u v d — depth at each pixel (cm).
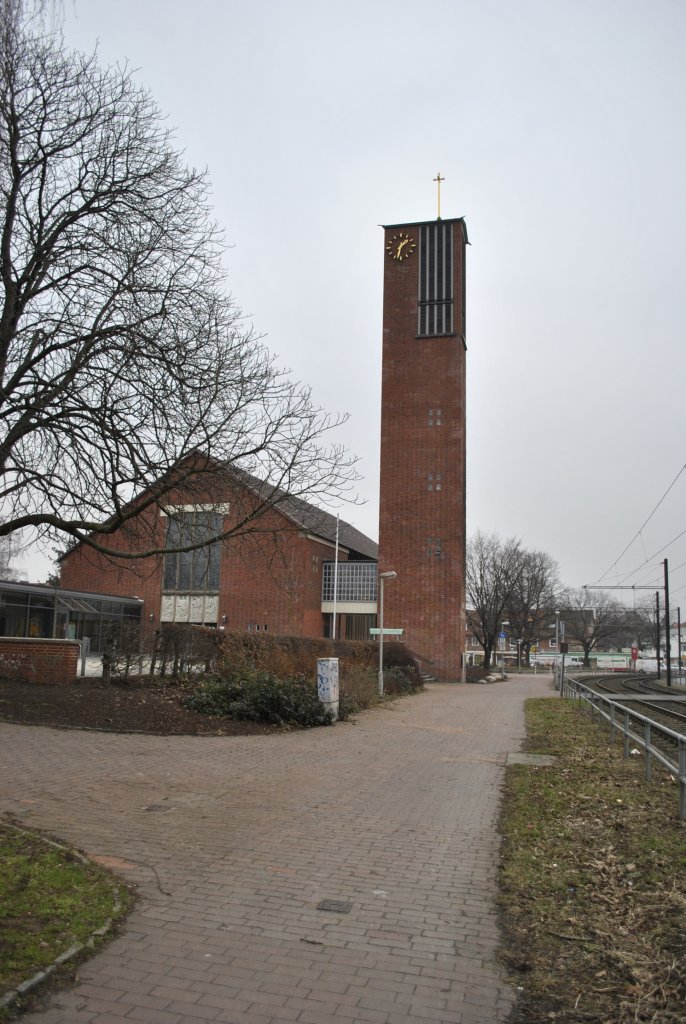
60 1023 354
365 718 1795
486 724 1788
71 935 443
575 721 1823
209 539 1098
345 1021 368
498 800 901
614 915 511
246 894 543
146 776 943
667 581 5144
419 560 4341
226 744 1238
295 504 1177
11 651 1695
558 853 659
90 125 1134
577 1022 372
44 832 668
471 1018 375
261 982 406
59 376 1043
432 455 4400
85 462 1077
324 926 488
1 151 1038
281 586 3728
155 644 1731
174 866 599
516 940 474
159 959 429
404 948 458
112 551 1092
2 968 393
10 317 1041
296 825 746
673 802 859
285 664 1975
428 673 4244
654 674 6950
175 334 1086
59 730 1223
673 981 412
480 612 6412
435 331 4491
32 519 1115
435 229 4588
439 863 636
